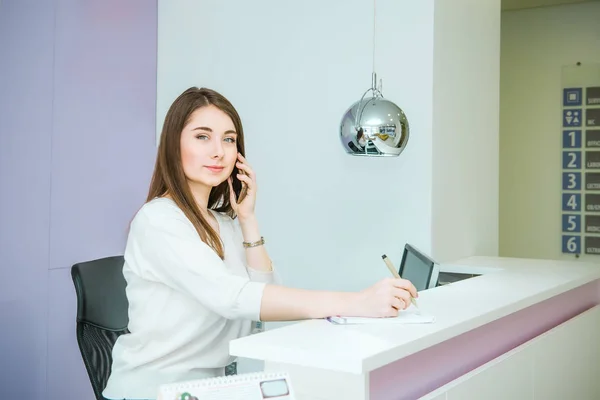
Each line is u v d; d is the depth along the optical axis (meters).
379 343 1.49
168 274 1.67
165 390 1.07
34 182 3.66
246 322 1.86
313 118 3.69
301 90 3.73
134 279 1.76
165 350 1.73
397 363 1.66
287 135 3.78
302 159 3.73
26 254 3.63
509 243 5.71
